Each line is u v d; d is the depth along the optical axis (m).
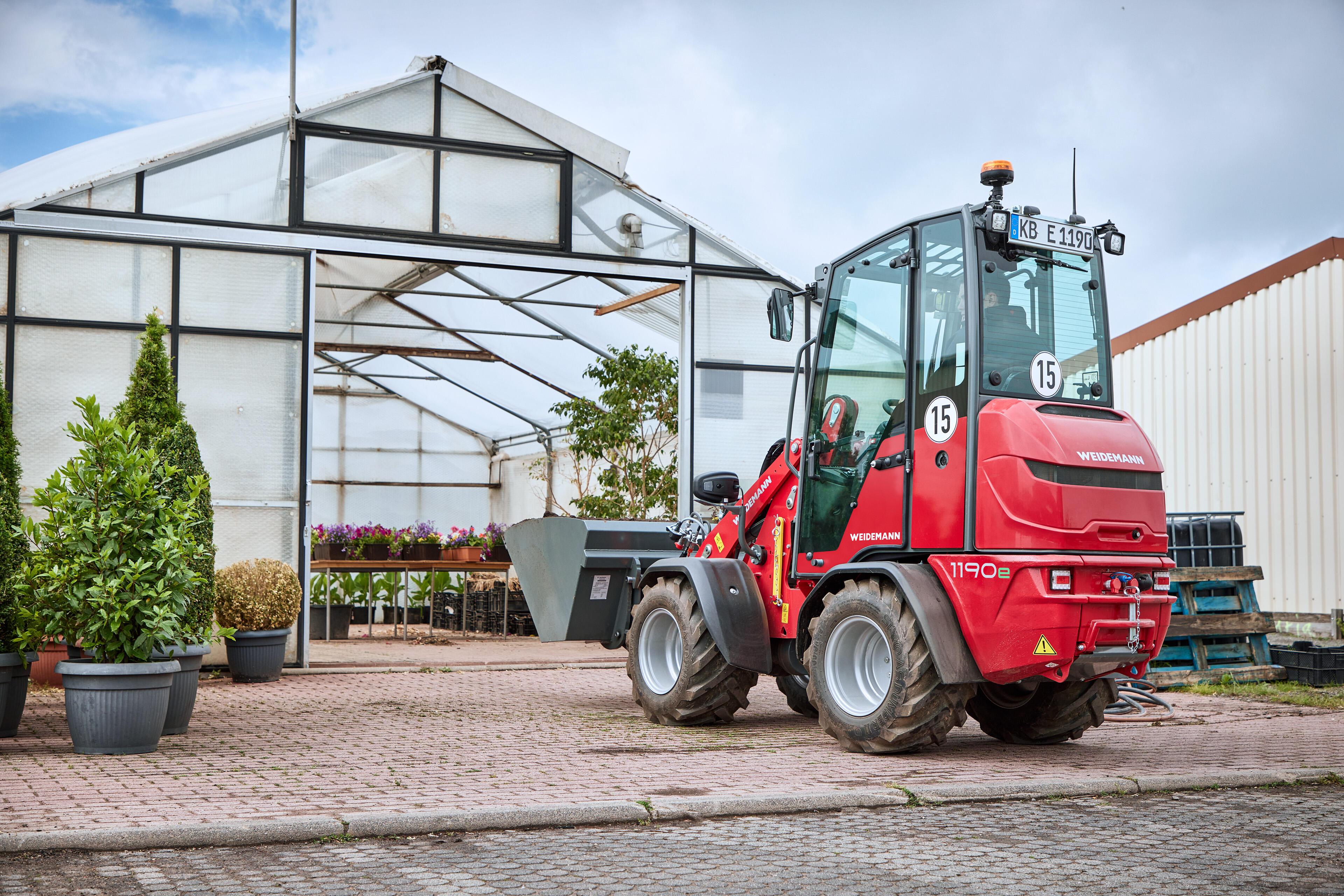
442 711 7.49
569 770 5.22
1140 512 5.55
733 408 11.05
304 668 9.75
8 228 9.09
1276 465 13.34
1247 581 9.63
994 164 5.67
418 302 13.44
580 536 7.84
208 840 3.87
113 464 5.93
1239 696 8.72
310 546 9.71
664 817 4.31
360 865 3.63
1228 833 4.18
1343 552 12.61
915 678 5.49
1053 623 5.20
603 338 13.89
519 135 10.69
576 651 12.09
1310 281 13.07
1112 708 7.70
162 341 9.03
